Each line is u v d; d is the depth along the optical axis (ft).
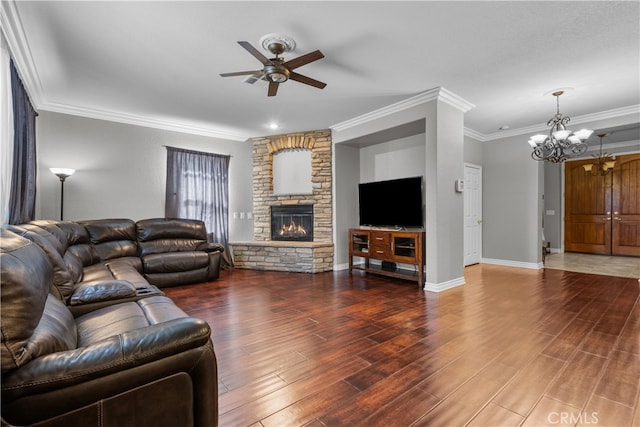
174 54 9.44
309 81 9.33
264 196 19.71
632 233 21.90
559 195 24.76
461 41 8.85
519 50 9.37
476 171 19.52
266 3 7.12
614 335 8.30
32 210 12.16
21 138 9.82
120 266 11.71
